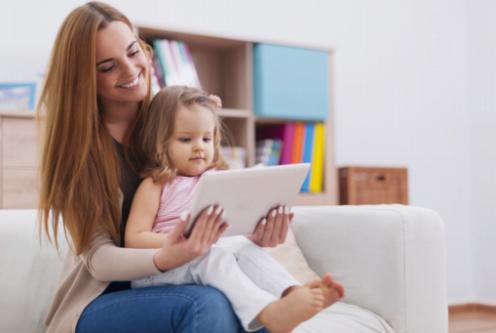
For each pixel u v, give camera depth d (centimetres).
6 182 238
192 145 131
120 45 125
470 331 303
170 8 309
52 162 125
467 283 378
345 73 353
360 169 310
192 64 279
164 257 113
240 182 111
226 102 309
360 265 160
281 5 339
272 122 310
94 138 126
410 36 377
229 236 127
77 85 124
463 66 384
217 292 113
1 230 146
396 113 368
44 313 145
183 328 110
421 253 154
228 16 324
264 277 123
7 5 274
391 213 155
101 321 119
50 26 282
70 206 123
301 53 299
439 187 377
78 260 131
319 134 309
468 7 387
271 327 109
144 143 134
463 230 380
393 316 150
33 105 262
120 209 128
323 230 171
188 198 128
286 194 126
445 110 384
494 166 371
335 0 354
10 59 274
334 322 142
